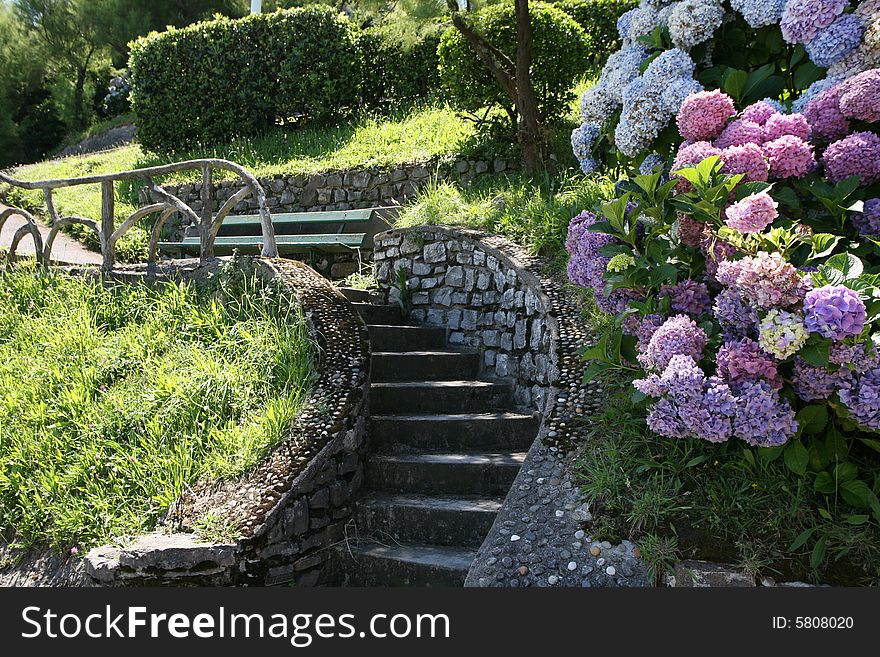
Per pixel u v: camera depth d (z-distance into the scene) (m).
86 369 4.71
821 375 2.61
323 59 11.50
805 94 3.25
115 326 5.37
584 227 3.54
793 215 3.11
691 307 3.02
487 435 4.45
